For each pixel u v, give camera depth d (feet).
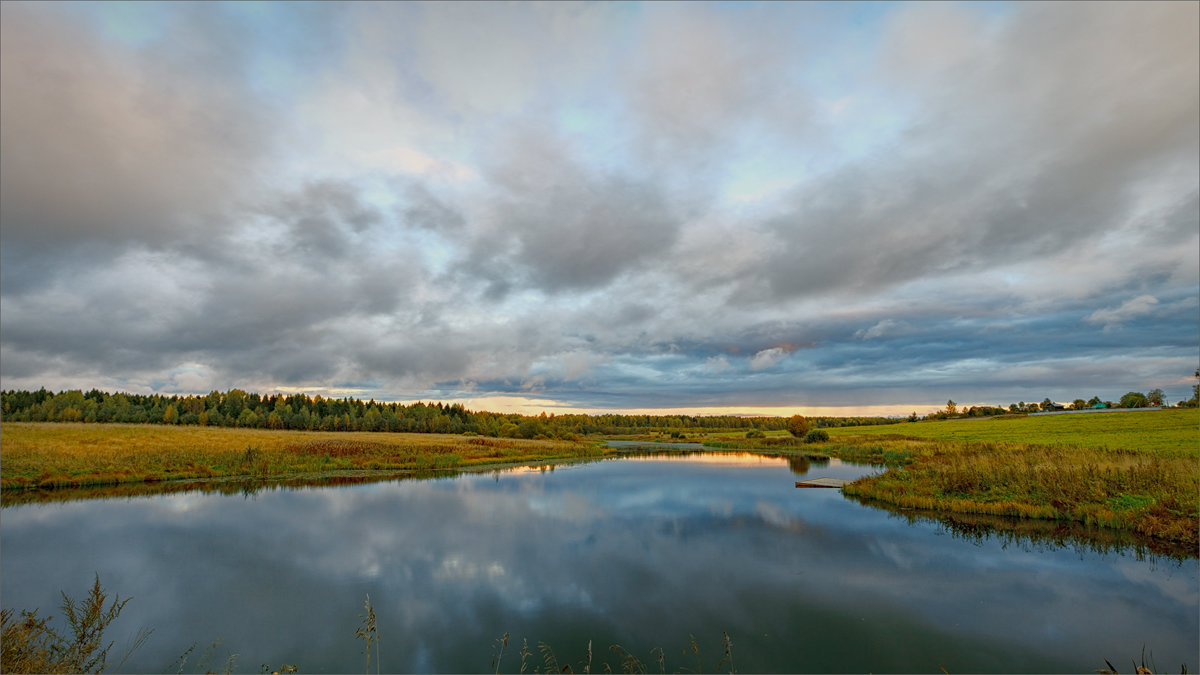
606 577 47.62
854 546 56.80
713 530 65.00
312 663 31.83
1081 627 35.55
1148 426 190.90
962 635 35.09
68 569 49.16
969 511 71.31
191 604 41.11
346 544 58.44
